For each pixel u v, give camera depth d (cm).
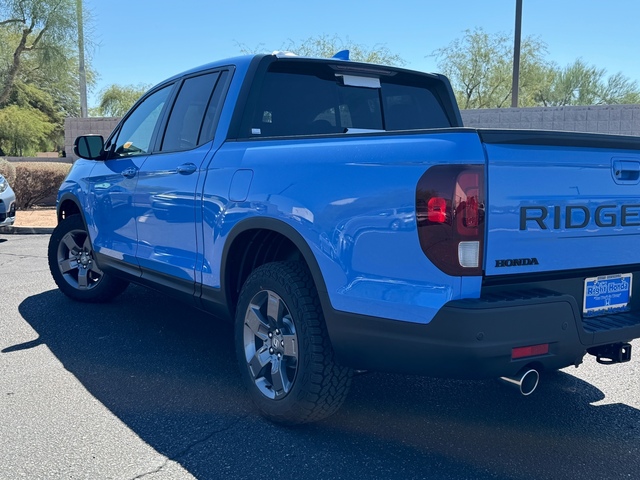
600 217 301
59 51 2505
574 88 3672
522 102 3197
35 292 659
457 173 260
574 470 300
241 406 371
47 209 1608
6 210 990
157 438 329
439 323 263
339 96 439
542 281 288
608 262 309
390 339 283
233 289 381
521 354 268
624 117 1602
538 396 392
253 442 325
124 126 535
